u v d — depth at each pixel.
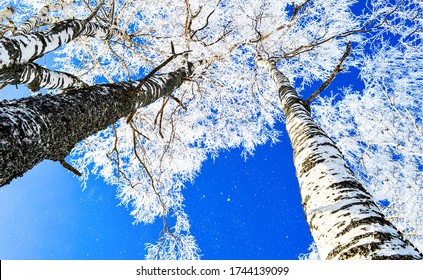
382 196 5.94
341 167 1.84
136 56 5.71
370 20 5.13
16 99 1.46
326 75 6.43
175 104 6.30
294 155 2.27
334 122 6.72
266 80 6.71
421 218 5.23
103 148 5.95
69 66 5.66
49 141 1.43
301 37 6.18
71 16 4.70
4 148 1.12
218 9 5.86
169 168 6.36
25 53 2.44
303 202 1.84
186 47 4.95
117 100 2.18
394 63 6.00
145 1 4.93
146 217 6.13
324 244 1.48
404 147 5.82
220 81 6.41
